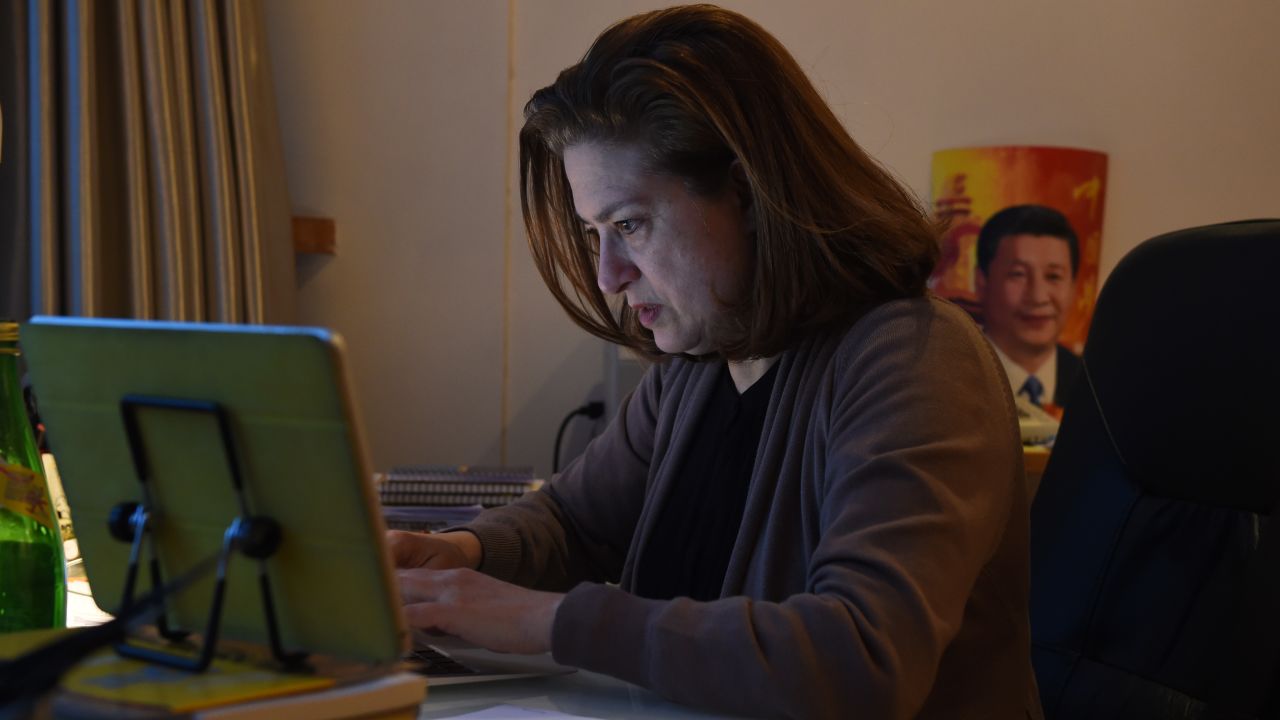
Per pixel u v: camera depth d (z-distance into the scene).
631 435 1.41
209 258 2.35
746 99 1.04
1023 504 1.08
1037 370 2.83
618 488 1.41
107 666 0.68
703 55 1.05
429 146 2.66
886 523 0.92
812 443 1.07
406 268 2.67
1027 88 2.86
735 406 1.21
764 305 1.08
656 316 1.14
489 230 2.69
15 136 2.09
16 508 0.99
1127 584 1.22
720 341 1.13
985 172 2.81
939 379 1.01
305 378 0.62
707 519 1.20
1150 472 1.23
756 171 1.04
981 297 2.81
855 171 1.10
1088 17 2.88
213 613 0.66
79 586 1.25
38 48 2.09
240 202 2.39
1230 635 1.12
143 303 2.22
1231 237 1.19
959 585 0.93
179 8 2.29
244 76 2.39
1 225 2.10
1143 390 1.23
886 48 2.80
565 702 0.92
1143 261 1.26
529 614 0.96
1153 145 2.92
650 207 1.07
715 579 1.17
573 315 1.34
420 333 2.68
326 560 0.66
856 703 0.86
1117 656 1.21
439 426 2.70
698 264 1.09
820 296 1.09
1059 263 2.83
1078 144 2.88
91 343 0.70
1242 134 2.96
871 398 1.00
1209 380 1.18
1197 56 2.93
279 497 0.66
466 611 0.98
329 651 0.67
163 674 0.66
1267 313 1.15
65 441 0.73
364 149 2.64
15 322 0.99
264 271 2.42
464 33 2.66
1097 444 1.28
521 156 1.27
